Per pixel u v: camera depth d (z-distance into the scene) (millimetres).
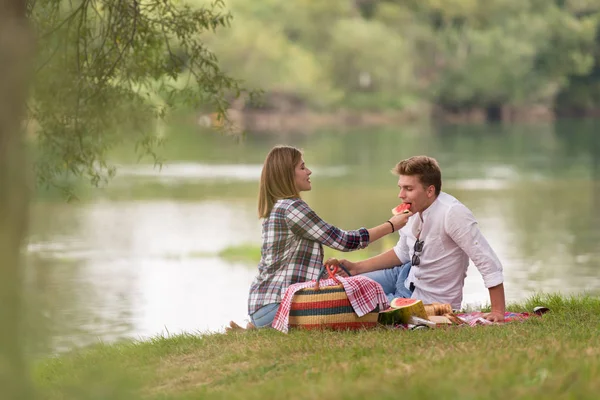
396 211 9867
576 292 22312
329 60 126375
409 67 130375
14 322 5348
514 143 93375
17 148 5562
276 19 125562
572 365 6418
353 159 74438
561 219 38938
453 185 54188
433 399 5621
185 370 7707
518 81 134375
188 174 61062
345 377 6539
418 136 105000
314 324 8805
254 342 8438
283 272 9195
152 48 11938
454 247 9883
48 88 10539
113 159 68688
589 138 100312
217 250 30656
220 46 113625
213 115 12742
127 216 40062
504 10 134875
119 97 11484
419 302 9148
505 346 7633
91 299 22141
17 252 5496
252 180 57156
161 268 27141
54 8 11055
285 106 122125
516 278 24984
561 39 137000
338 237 9172
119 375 6406
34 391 5418
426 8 134125
